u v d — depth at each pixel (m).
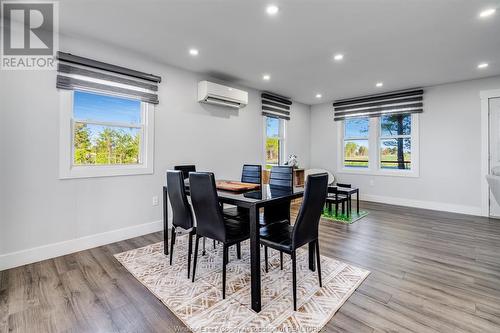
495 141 4.12
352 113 5.68
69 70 2.64
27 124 2.43
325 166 6.24
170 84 3.52
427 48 3.00
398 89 4.91
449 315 1.63
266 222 2.35
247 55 3.21
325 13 2.26
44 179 2.53
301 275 2.19
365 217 4.12
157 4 2.12
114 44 2.90
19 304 1.76
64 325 1.55
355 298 1.84
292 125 5.93
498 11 2.22
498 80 4.07
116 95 2.98
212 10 2.21
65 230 2.67
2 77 2.30
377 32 2.61
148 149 3.30
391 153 5.32
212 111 4.08
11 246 2.35
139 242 3.02
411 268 2.31
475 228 3.52
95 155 2.97
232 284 2.04
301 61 3.41
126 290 1.95
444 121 4.57
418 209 4.72
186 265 2.39
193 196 2.00
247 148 4.70
